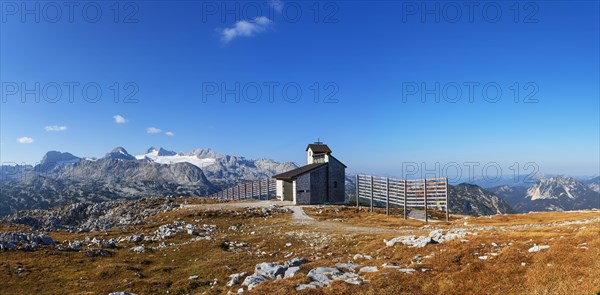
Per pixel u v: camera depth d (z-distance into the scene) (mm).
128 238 46531
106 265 31812
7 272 28688
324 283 21031
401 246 29875
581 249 20734
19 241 38250
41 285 26812
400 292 18453
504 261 21406
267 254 35812
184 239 46344
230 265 31391
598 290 15336
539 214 54406
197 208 77438
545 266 18984
